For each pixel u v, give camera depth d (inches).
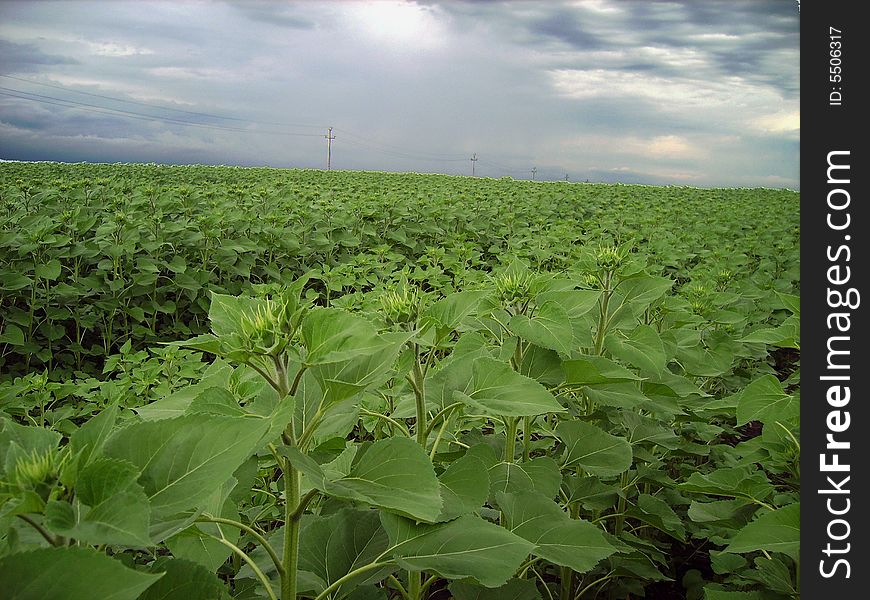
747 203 1004.6
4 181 743.7
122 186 637.3
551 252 414.3
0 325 301.3
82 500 47.7
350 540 84.9
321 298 391.5
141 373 195.3
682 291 243.9
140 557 114.9
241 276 396.8
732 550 87.0
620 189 1270.9
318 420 71.2
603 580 134.8
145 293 326.0
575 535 83.9
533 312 114.5
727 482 110.1
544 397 84.9
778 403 101.7
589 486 123.0
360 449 78.9
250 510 113.3
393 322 88.3
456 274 333.7
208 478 52.7
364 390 71.1
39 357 285.1
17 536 48.2
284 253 424.2
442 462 105.5
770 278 376.8
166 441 55.1
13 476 48.3
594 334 137.3
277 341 63.8
